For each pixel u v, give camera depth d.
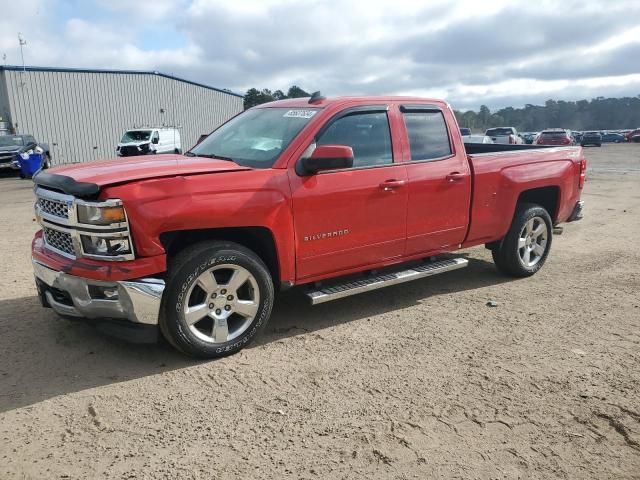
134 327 3.96
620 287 6.14
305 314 5.28
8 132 35.53
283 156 4.51
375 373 4.05
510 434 3.29
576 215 7.02
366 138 5.00
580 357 4.34
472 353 4.40
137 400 3.64
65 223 4.01
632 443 3.20
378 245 5.06
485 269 6.95
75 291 3.97
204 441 3.19
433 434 3.28
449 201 5.50
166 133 33.94
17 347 4.43
